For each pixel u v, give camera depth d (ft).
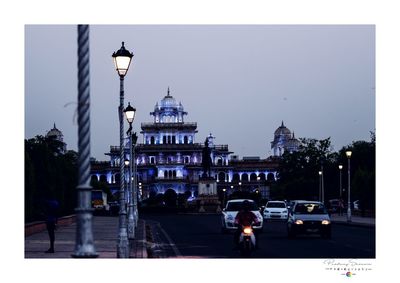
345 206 424.46
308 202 148.97
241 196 472.03
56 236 153.28
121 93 105.50
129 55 102.63
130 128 172.65
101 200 386.52
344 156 422.41
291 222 143.13
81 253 47.57
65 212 239.50
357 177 318.65
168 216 370.73
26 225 149.59
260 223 164.66
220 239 148.15
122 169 100.17
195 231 187.62
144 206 448.24
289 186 485.15
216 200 440.45
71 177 242.37
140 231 177.06
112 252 107.34
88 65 48.60
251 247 100.99
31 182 165.89
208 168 442.91
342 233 163.02
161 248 122.01
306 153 514.68
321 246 119.44
